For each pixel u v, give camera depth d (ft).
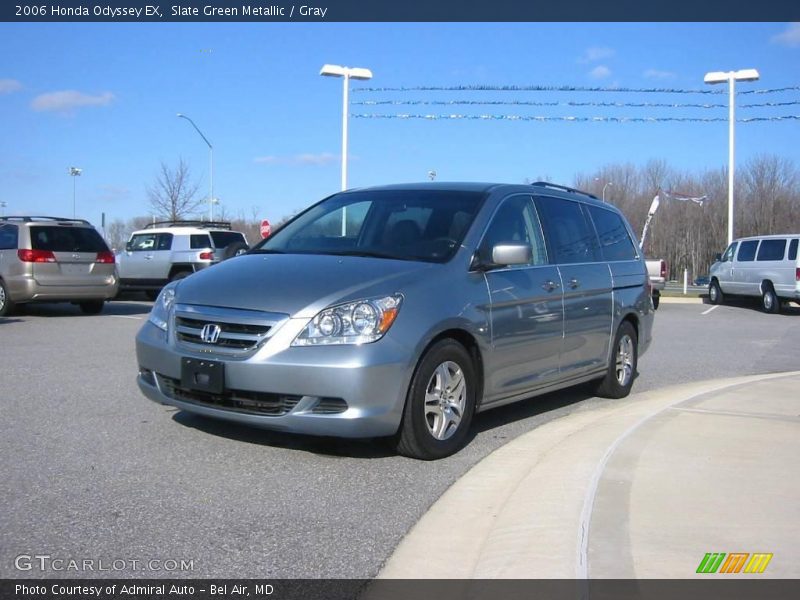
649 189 224.74
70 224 46.16
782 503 13.58
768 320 57.93
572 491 14.38
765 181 206.18
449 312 16.40
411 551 12.11
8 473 15.10
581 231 22.99
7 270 44.65
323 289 15.64
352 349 14.89
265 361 14.99
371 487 14.88
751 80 82.38
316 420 14.93
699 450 16.89
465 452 17.43
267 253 19.07
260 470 15.61
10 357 29.37
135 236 65.21
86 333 37.40
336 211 20.49
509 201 20.03
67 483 14.58
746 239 70.54
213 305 16.01
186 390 16.17
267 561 11.57
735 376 30.35
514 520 13.19
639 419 20.36
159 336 16.85
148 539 12.17
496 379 18.16
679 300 80.84
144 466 15.66
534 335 19.30
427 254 17.79
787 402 22.58
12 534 12.23
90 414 19.84
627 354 24.79
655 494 14.02
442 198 19.71
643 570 10.92
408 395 15.80
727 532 12.27
